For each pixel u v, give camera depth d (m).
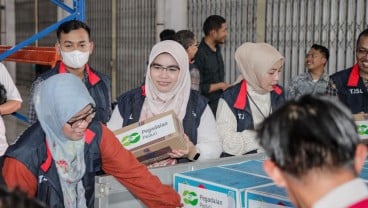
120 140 1.76
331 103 0.86
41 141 1.56
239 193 1.35
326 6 5.16
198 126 2.12
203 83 4.24
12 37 12.10
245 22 5.98
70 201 1.59
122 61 8.42
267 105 2.33
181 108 2.12
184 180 1.52
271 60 2.21
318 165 0.80
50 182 1.57
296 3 5.42
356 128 0.84
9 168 1.52
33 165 1.54
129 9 8.09
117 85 8.64
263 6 5.74
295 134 0.82
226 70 6.26
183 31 3.78
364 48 2.68
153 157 1.77
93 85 2.70
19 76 12.02
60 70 2.71
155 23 7.43
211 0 6.38
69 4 9.51
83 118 1.50
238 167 1.63
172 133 1.71
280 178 0.88
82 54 2.64
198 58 4.24
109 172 1.59
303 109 0.85
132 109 2.16
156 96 2.13
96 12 9.09
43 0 10.74
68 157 1.56
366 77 2.79
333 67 5.14
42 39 10.82
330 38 5.15
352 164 0.82
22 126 7.09
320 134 0.81
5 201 0.62
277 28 5.63
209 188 1.44
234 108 2.27
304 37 5.37
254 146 2.14
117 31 8.49
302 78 4.05
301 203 0.85
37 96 1.56
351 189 0.80
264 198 1.29
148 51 7.69
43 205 0.65
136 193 1.54
